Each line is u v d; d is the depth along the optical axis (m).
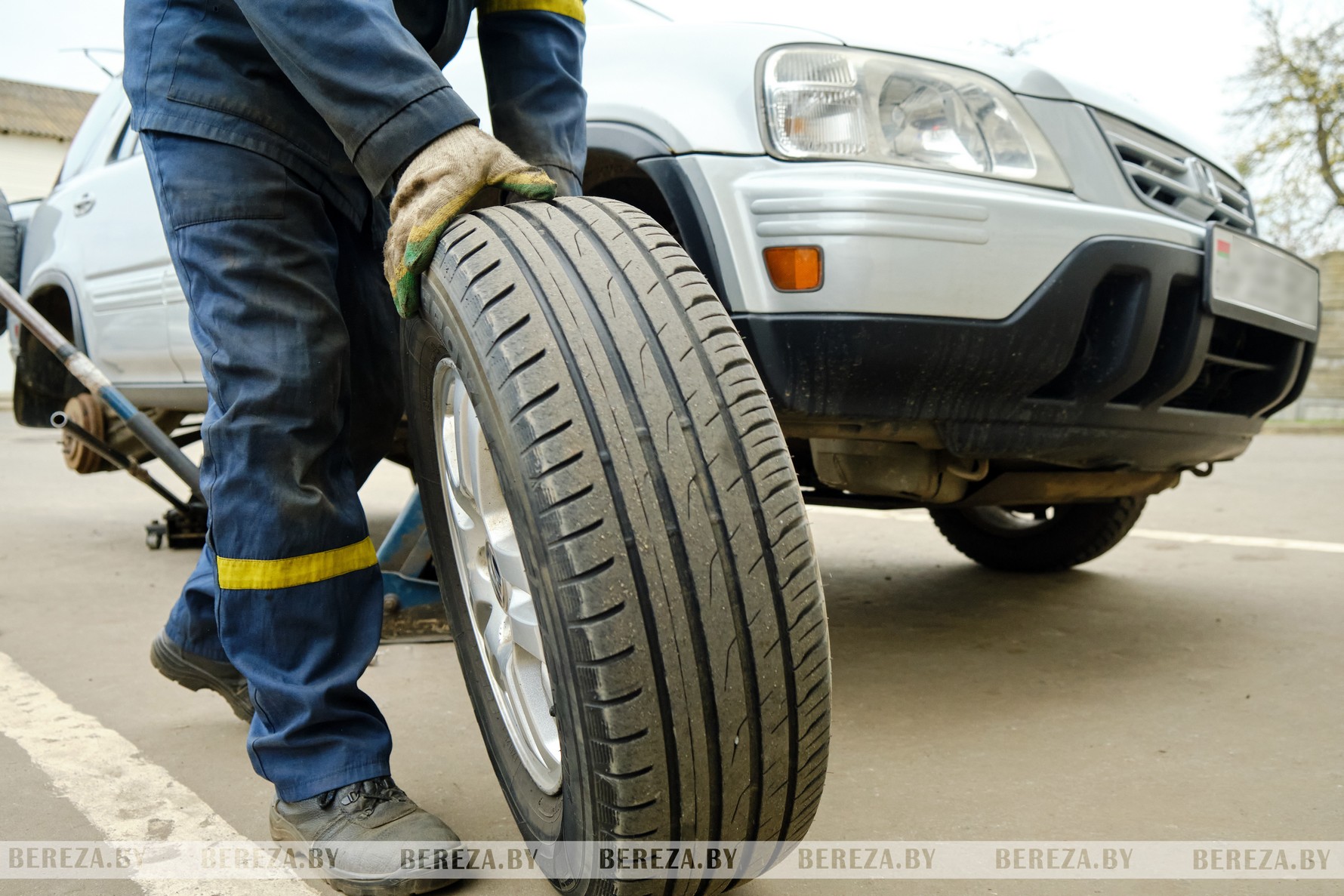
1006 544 3.41
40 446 9.64
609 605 0.97
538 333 1.03
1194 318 2.12
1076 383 2.04
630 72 2.13
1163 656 2.45
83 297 3.69
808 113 1.95
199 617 1.79
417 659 2.47
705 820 1.04
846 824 1.55
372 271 1.59
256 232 1.33
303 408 1.35
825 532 4.34
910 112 2.01
